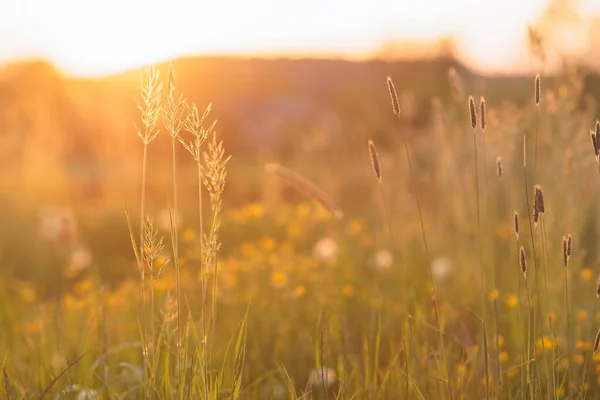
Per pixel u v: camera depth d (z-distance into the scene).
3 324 3.49
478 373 2.48
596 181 3.61
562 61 3.88
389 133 9.36
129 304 3.78
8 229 7.50
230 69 25.19
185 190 10.71
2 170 9.71
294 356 3.31
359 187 8.93
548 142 3.75
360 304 3.88
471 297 3.96
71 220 5.79
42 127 9.67
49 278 5.76
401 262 4.91
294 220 6.40
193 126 1.87
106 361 2.85
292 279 4.40
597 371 2.62
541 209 2.02
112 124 9.85
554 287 3.43
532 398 2.09
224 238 6.28
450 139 5.34
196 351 2.02
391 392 2.41
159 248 1.97
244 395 2.55
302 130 21.89
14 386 2.54
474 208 5.02
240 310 3.79
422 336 2.91
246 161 17.34
